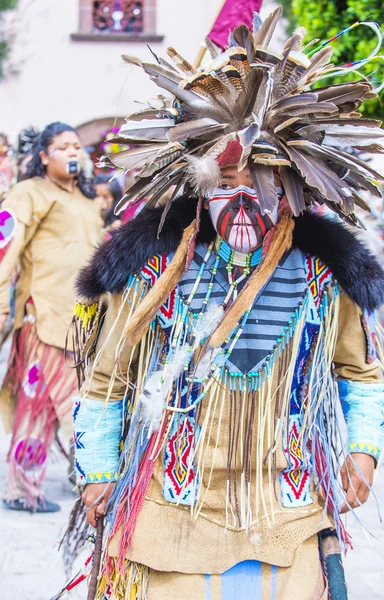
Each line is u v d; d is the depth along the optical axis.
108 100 17.50
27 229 5.78
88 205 6.04
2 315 5.61
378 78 4.30
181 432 2.76
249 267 2.79
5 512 5.64
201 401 2.74
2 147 10.23
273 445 2.74
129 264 2.78
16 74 17.38
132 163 2.78
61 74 17.47
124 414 2.96
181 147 2.70
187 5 17.42
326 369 2.81
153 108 2.82
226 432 2.74
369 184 2.77
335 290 2.82
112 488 2.92
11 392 5.87
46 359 5.72
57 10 17.38
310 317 2.78
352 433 2.94
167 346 2.81
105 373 2.89
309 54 2.90
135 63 2.73
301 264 2.79
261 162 2.62
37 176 5.92
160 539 2.73
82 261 5.80
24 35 17.30
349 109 2.75
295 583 2.71
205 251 2.80
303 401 2.84
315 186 2.57
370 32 7.40
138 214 2.88
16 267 5.93
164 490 2.76
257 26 2.94
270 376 2.73
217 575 2.71
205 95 2.68
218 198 2.70
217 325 2.73
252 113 2.62
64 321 5.75
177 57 2.77
